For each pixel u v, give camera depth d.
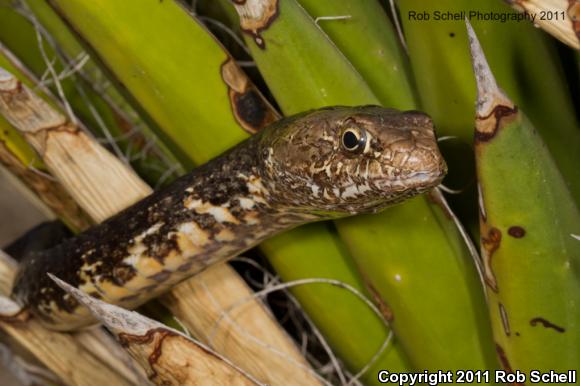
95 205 0.44
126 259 0.43
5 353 0.47
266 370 0.43
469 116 0.41
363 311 0.43
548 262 0.38
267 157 0.41
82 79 0.46
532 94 0.41
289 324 0.49
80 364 0.45
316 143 0.40
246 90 0.42
